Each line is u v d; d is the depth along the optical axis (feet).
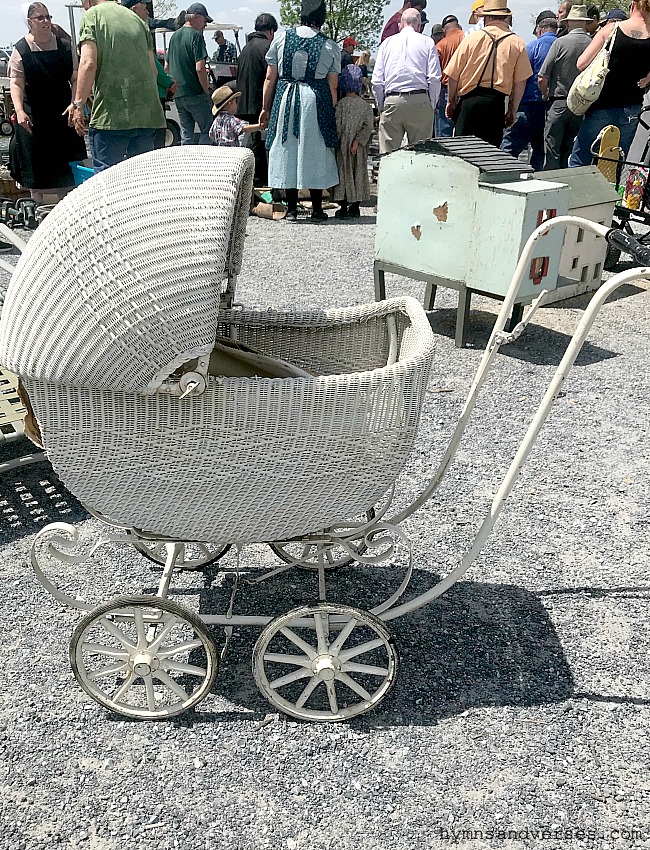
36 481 12.44
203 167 6.74
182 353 6.23
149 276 6.15
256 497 7.19
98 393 6.60
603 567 10.44
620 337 18.48
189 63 29.71
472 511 11.66
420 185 16.99
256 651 7.70
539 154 29.40
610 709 8.22
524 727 7.99
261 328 9.12
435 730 7.95
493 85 23.79
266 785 7.32
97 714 8.11
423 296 21.13
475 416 14.55
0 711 8.11
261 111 29.17
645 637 9.23
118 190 6.40
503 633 9.28
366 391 6.82
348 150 28.43
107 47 20.43
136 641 8.72
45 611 9.55
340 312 8.93
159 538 7.56
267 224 28.91
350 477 7.22
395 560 10.58
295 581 10.12
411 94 24.95
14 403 11.88
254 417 6.76
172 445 6.85
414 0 26.61
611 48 21.59
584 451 13.35
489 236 15.98
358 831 6.90
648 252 6.75
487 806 7.14
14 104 24.76
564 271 19.16
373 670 7.87
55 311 6.19
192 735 7.87
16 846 6.73
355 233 27.50
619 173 23.08
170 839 6.82
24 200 26.91
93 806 7.10
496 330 8.13
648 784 7.38
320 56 25.84
